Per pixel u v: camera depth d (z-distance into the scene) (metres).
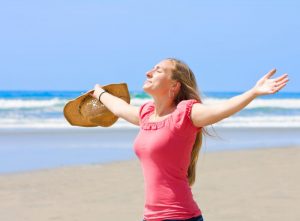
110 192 12.00
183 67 5.44
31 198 11.32
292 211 10.11
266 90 4.44
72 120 6.64
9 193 11.83
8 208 10.39
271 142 24.88
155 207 5.16
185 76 5.43
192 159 5.48
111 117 6.57
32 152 19.36
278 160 17.34
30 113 49.56
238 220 9.41
